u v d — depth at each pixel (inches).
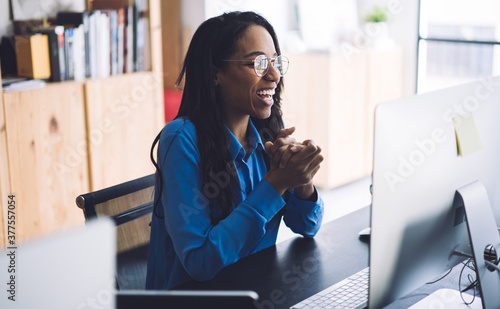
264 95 55.5
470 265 55.3
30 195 116.7
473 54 164.9
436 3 165.8
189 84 56.9
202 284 51.7
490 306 46.2
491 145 51.6
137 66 133.4
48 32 118.3
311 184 60.2
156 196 56.1
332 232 64.2
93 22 123.6
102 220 27.7
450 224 48.7
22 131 113.7
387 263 43.3
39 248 25.9
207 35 55.2
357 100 162.9
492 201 53.8
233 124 57.8
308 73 157.5
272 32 57.3
